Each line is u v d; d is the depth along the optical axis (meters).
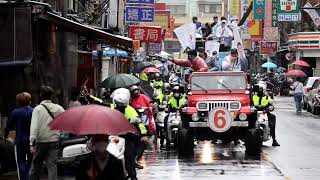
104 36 21.05
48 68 19.27
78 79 28.67
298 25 79.56
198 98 22.66
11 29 16.62
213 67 29.25
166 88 27.86
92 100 18.72
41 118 14.46
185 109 22.39
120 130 8.33
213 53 30.03
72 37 20.47
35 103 18.69
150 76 38.97
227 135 22.67
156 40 44.00
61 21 18.81
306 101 47.41
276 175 17.66
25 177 15.01
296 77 69.81
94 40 23.33
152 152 23.39
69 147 16.08
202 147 25.00
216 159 21.16
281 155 22.17
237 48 29.33
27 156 15.48
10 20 16.64
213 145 25.78
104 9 32.84
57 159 15.45
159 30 43.88
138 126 15.12
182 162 20.47
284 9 53.06
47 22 18.91
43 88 14.71
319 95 43.88
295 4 52.78
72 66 20.55
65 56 20.17
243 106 22.36
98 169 8.34
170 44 116.25
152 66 40.91
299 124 36.25
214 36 34.75
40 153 14.51
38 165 14.59
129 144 14.57
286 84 69.88
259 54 84.31
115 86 22.17
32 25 17.73
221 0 139.38
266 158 21.31
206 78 23.41
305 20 77.75
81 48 28.84
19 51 16.64
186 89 24.22
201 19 138.00
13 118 15.03
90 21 30.08
